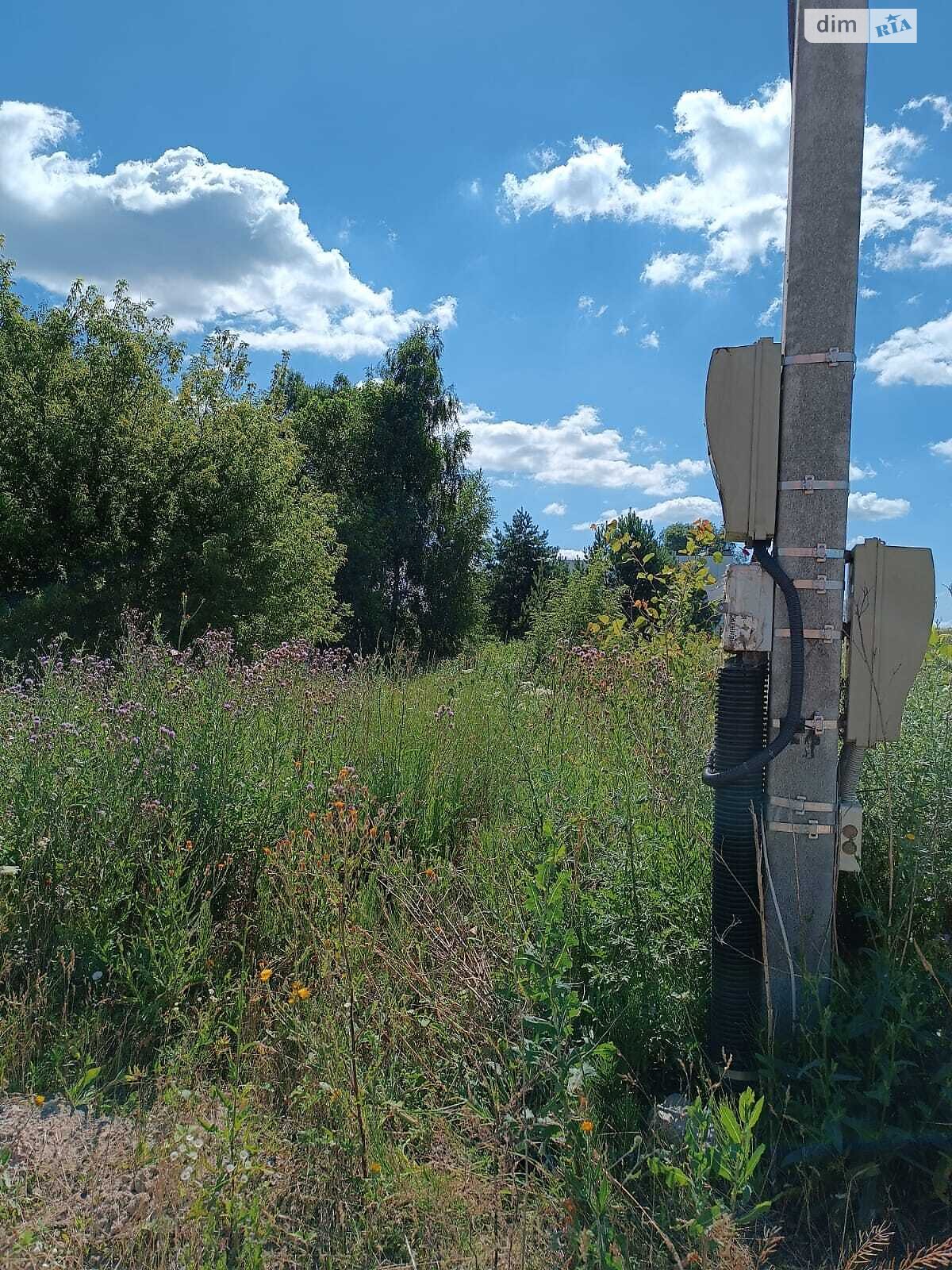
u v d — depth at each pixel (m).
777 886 2.87
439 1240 2.33
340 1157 2.59
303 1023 3.14
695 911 3.22
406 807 4.91
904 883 3.10
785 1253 2.30
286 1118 2.87
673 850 3.56
